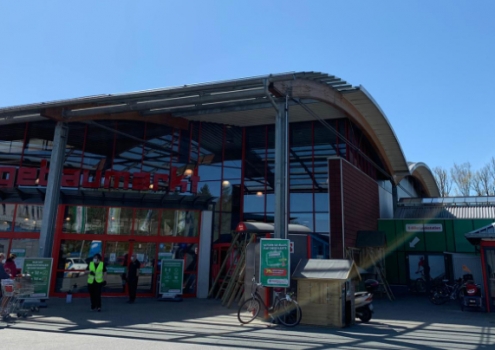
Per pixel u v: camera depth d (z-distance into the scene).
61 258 17.84
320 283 11.27
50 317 11.64
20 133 20.08
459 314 14.58
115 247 18.56
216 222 20.64
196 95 14.26
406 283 24.33
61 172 15.63
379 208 25.89
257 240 17.41
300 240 14.55
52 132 20.22
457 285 19.12
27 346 7.67
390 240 25.06
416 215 28.89
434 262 24.19
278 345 8.28
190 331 9.81
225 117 20.80
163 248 18.98
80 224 18.42
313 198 20.14
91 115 16.50
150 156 20.83
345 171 19.55
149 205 19.19
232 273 17.55
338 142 20.67
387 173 27.34
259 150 21.70
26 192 18.42
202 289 18.64
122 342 8.23
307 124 21.42
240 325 10.94
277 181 12.55
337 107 18.14
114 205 18.89
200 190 21.19
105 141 20.36
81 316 11.98
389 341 9.08
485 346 8.70
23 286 12.30
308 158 20.88
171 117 20.84
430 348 8.40
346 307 11.46
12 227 18.41
